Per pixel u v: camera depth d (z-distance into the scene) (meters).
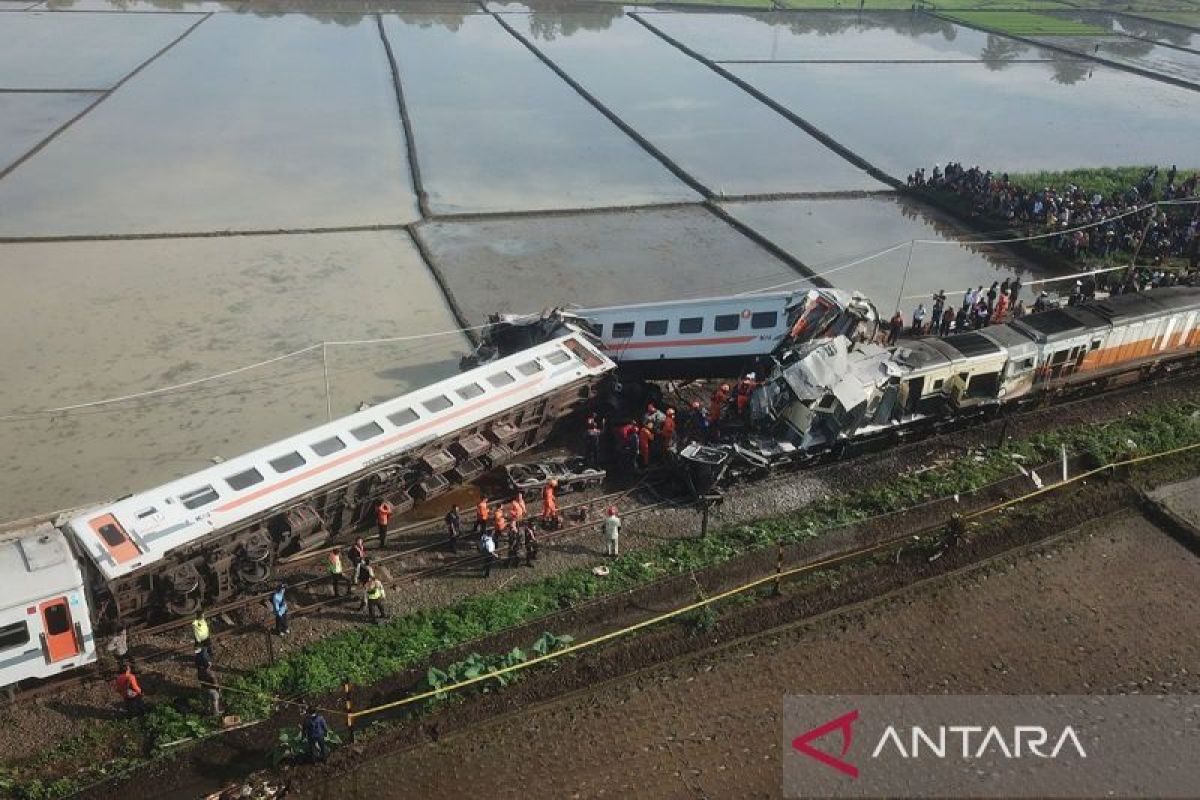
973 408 33.22
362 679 22.31
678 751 20.80
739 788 19.94
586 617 24.47
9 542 21.95
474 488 30.23
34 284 41.81
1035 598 25.61
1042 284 46.38
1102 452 31.64
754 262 48.09
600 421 32.91
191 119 65.81
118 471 30.11
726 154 64.94
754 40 101.50
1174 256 48.31
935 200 57.31
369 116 69.06
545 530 27.75
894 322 37.50
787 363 32.28
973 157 65.75
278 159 59.28
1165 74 92.12
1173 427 33.59
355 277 44.28
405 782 20.02
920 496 29.58
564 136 67.19
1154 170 57.22
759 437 30.91
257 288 42.66
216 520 24.27
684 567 26.28
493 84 79.44
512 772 20.27
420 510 29.05
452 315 41.25
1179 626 24.77
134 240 46.62
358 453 27.08
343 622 24.17
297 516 25.55
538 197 55.56
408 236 49.28
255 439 31.98
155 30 90.88
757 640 24.00
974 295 40.19
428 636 23.64
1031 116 76.75
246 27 94.56
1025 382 34.06
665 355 34.62
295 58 84.19
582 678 22.59
